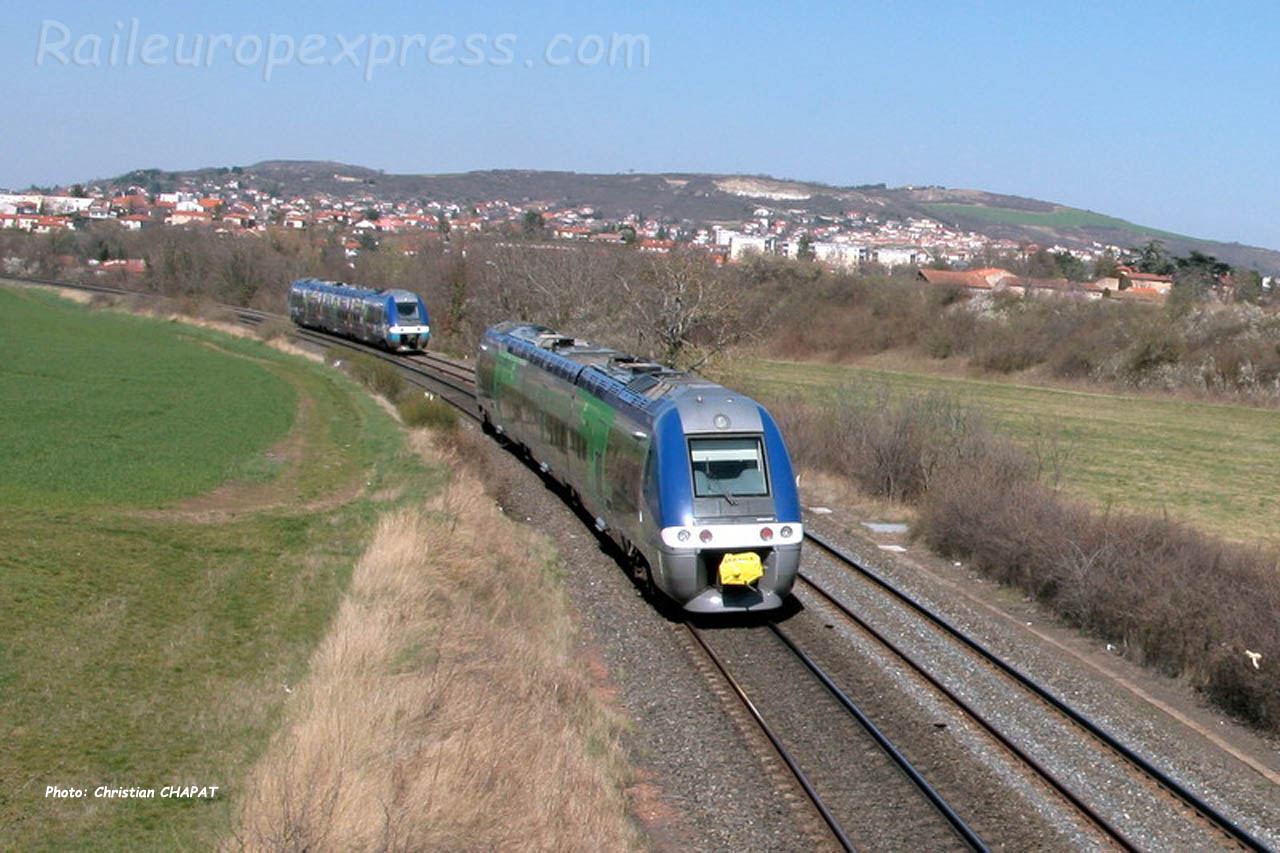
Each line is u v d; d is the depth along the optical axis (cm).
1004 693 1474
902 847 1067
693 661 1565
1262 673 1421
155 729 1157
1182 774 1248
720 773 1220
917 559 2261
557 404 2502
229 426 3281
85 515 1975
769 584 1717
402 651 1386
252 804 966
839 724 1351
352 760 1027
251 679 1322
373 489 2572
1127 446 3791
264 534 2017
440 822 948
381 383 4194
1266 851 1065
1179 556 1800
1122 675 1614
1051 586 1944
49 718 1147
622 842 1019
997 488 2306
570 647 1595
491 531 2075
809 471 2959
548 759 1112
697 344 4259
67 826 947
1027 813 1137
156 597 1577
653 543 1727
